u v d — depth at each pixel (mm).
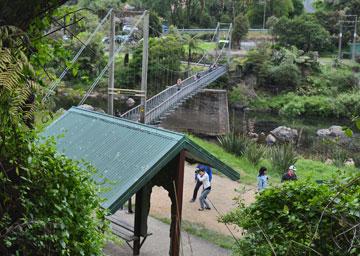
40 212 2287
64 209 2367
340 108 26281
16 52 1896
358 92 27375
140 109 13719
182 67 26078
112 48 13727
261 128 24266
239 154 13883
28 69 1831
